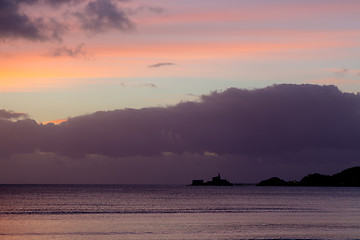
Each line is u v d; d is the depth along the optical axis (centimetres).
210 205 17225
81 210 14088
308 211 14188
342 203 18912
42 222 10412
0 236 8125
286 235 8262
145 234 8406
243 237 7994
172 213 13162
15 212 13188
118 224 10062
